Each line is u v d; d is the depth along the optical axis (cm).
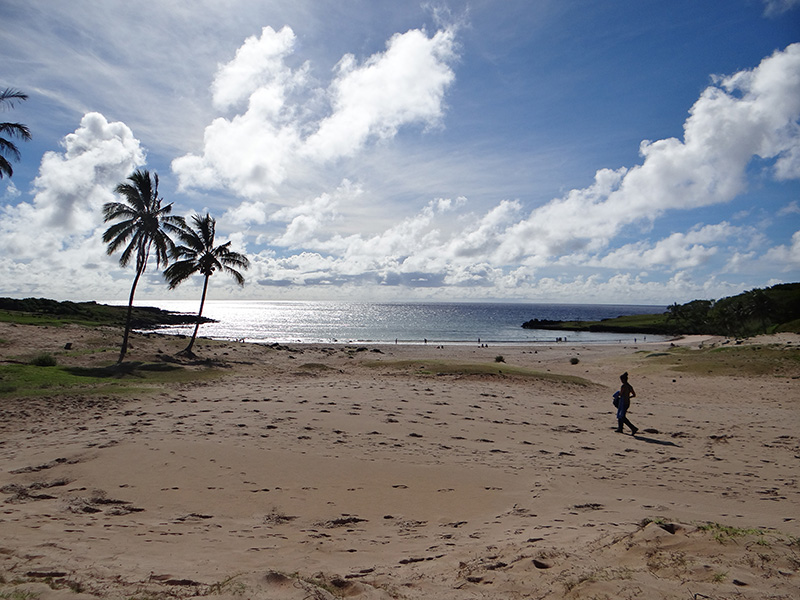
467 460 846
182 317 11394
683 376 2895
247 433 956
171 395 1484
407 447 916
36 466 713
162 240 2584
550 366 3566
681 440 1164
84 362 2212
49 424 1057
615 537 416
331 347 4950
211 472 705
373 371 2488
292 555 416
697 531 410
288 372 2388
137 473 690
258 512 564
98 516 527
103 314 7044
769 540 378
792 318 9200
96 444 844
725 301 11162
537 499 633
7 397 1321
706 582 306
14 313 4500
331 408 1269
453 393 1712
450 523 539
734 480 794
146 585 318
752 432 1270
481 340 7219
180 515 543
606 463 892
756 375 2819
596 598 290
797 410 1720
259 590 309
